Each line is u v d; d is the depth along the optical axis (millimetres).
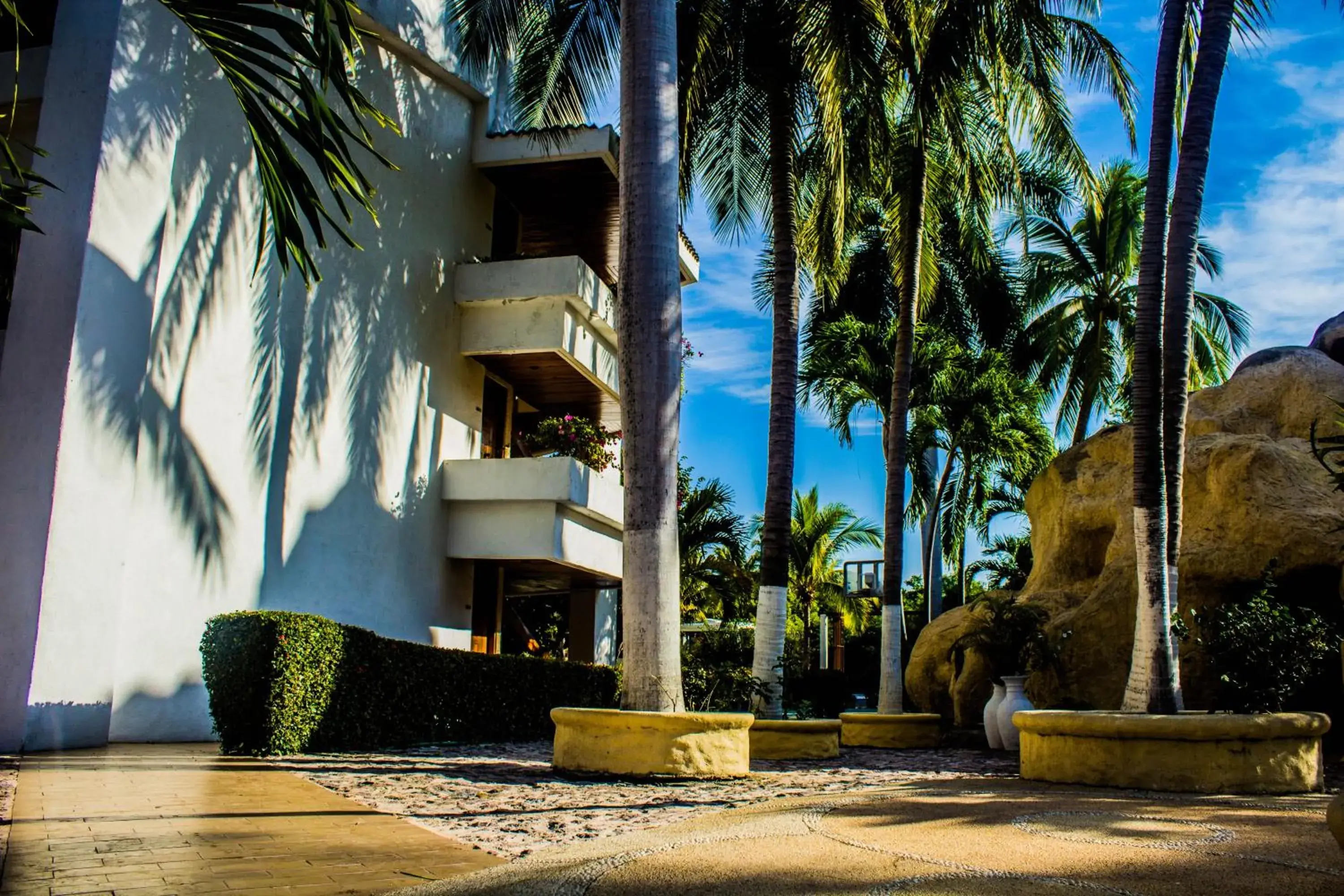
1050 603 15867
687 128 15344
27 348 9914
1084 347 28891
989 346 27953
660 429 9328
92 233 10062
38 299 9984
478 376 17594
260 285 12594
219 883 3980
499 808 6480
